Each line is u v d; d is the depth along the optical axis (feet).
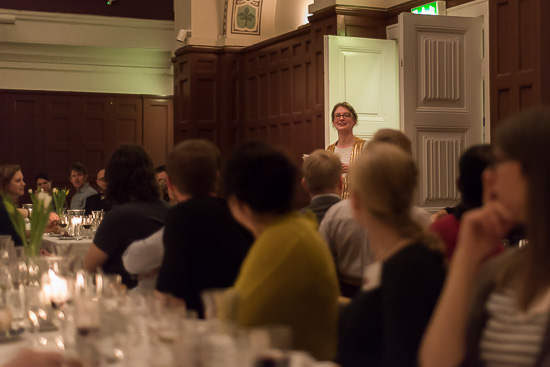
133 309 8.52
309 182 14.44
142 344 7.57
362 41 29.27
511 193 5.50
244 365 5.74
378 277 7.28
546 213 5.28
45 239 24.68
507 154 5.49
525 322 5.57
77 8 46.34
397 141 13.78
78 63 47.11
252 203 8.91
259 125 38.78
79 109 47.06
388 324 6.92
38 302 9.98
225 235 10.85
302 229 8.82
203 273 10.73
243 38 40.70
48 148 46.50
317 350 8.62
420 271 6.89
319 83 33.04
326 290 8.68
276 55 37.32
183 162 11.27
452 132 27.61
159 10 47.93
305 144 34.88
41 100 46.32
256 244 8.82
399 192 7.25
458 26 27.55
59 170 46.75
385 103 29.63
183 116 41.29
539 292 5.45
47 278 10.06
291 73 35.88
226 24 40.40
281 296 8.46
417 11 29.86
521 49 24.20
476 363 5.92
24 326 10.14
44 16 45.60
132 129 48.14
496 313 5.78
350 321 7.41
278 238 8.66
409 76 26.89
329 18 31.53
